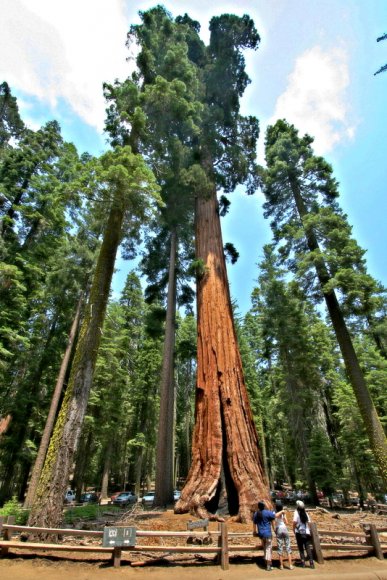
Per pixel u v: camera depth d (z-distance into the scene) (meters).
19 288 16.12
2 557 5.45
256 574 5.05
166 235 18.59
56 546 5.38
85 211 18.00
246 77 17.30
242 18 16.25
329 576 5.01
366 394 13.02
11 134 22.41
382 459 11.86
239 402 9.42
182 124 12.84
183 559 5.57
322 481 18.34
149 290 18.78
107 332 24.30
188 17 18.69
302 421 19.86
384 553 6.25
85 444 24.02
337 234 15.11
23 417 16.69
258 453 8.89
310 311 23.61
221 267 12.19
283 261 17.86
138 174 7.78
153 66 13.12
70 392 7.66
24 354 18.09
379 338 23.20
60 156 21.77
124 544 5.20
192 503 8.12
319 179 18.17
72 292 18.42
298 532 5.96
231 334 10.63
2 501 15.31
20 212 18.83
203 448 8.97
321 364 24.06
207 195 13.84
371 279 13.57
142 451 27.50
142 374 28.55
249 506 7.72
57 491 6.61
